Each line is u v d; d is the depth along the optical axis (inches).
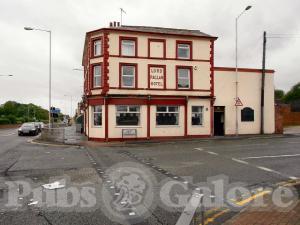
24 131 1450.5
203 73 1143.0
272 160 563.2
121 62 1068.5
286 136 1116.5
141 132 1072.2
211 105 1141.1
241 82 1184.8
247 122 1190.9
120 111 1061.1
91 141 1040.2
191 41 1136.2
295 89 3358.8
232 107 1173.7
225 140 1012.5
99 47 1089.4
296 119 1820.9
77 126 1587.1
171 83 1110.4
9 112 3934.5
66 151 762.2
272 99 1222.3
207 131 1135.0
